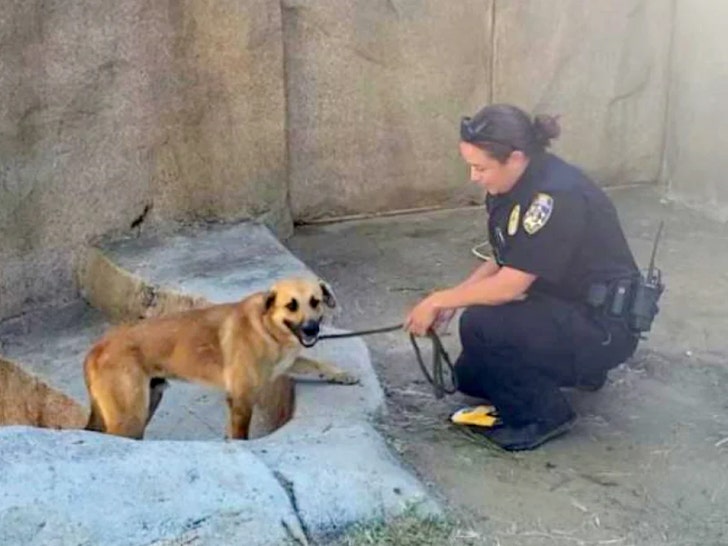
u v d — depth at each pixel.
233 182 6.17
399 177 6.68
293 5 6.19
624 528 3.54
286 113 6.28
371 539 3.37
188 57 5.89
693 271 5.78
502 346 3.93
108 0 5.61
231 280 5.38
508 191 3.81
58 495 3.29
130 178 5.88
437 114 6.64
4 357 5.38
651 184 7.12
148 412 4.27
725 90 6.47
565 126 6.90
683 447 4.03
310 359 4.37
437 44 6.54
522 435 3.98
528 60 6.73
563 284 3.87
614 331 3.88
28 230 5.65
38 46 5.48
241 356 4.06
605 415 4.25
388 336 5.00
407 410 4.27
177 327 4.20
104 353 4.19
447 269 5.90
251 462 3.53
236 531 3.28
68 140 5.67
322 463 3.60
